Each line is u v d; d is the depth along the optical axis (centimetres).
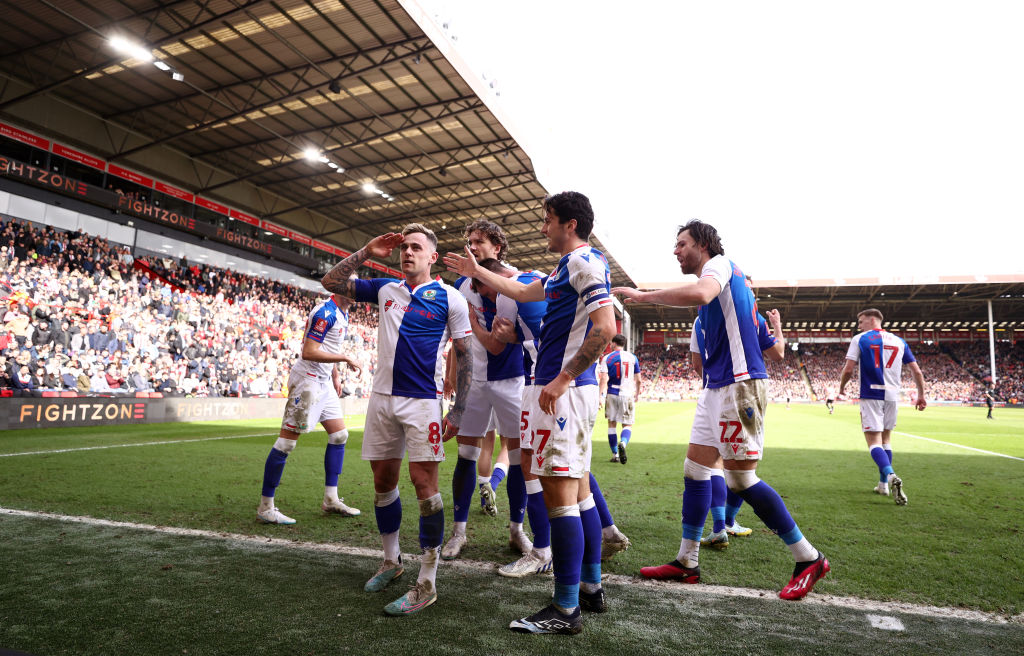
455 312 263
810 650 190
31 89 1508
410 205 2441
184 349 1581
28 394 1073
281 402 1683
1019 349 4912
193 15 1203
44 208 1603
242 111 1569
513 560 300
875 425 504
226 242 2100
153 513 380
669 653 187
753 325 264
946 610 229
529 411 227
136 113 1662
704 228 278
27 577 251
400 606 217
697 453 272
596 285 211
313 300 2516
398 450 258
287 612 216
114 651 181
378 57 1373
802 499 466
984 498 472
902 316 4647
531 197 2336
